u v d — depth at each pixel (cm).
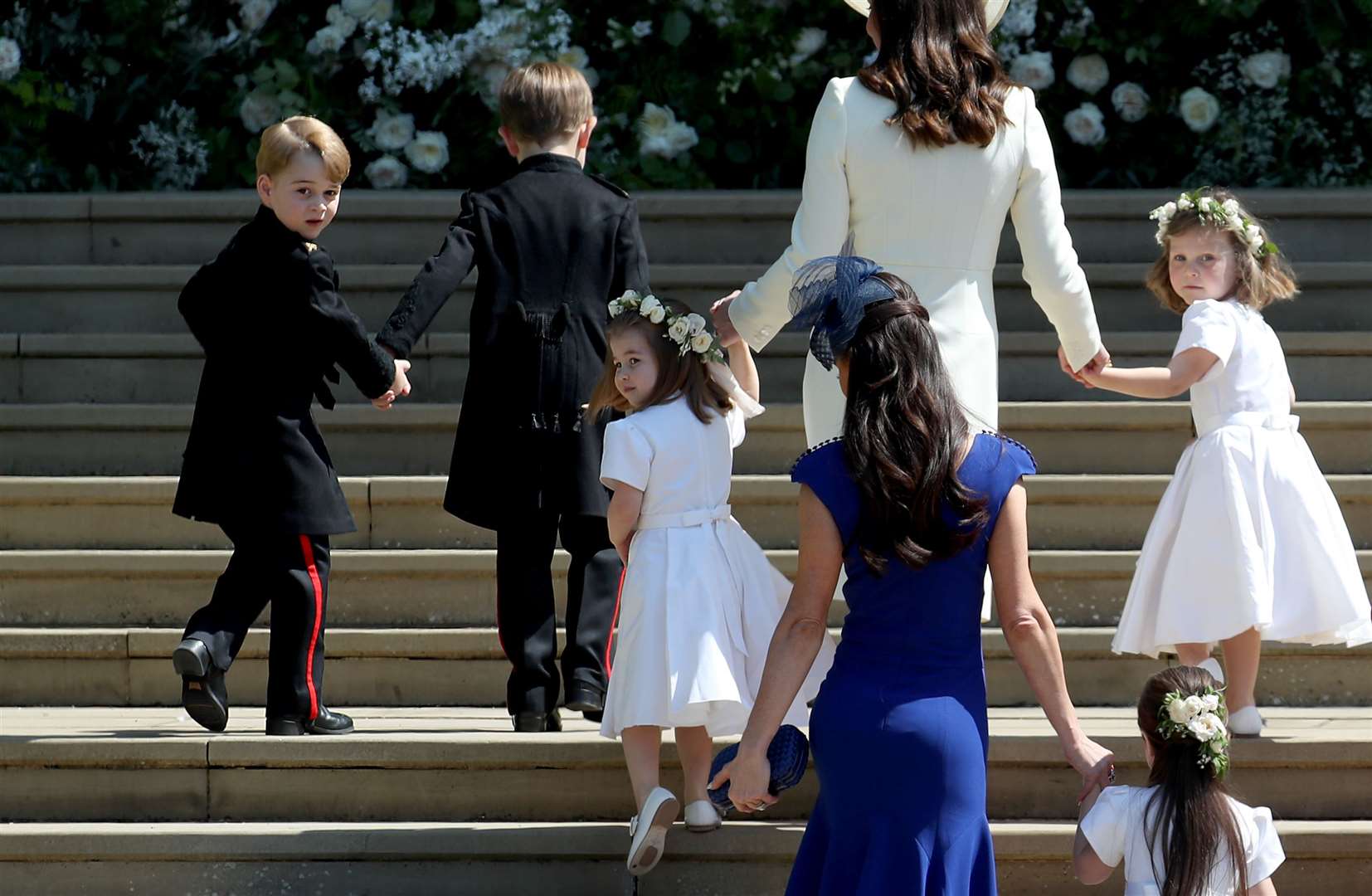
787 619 1134
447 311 2161
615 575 1565
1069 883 1426
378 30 2569
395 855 1428
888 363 1127
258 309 1526
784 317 1443
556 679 1556
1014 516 1135
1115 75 2661
